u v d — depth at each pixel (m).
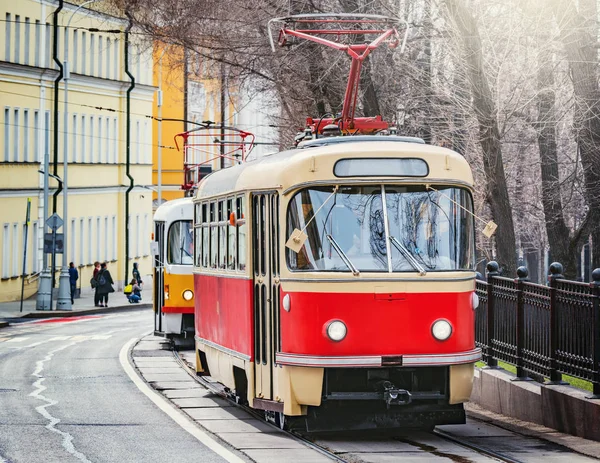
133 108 86.81
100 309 63.88
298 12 35.69
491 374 22.20
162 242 36.34
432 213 18.55
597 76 30.52
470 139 34.34
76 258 77.69
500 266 29.22
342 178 18.44
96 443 18.77
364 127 21.55
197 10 37.72
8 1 68.06
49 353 37.00
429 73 34.94
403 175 18.52
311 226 18.38
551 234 35.44
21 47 69.81
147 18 38.97
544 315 20.22
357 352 18.00
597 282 18.06
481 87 28.73
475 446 17.88
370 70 35.00
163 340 41.62
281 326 18.73
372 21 24.06
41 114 72.38
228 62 38.44
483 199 35.25
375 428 18.95
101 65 81.88
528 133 37.75
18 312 59.94
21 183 69.62
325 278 18.06
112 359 34.50
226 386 22.36
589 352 18.41
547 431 19.19
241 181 20.80
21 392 26.33
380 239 18.33
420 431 19.72
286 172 18.70
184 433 19.89
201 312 24.95
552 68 32.69
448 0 28.34
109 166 83.06
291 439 19.14
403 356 18.00
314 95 37.22
